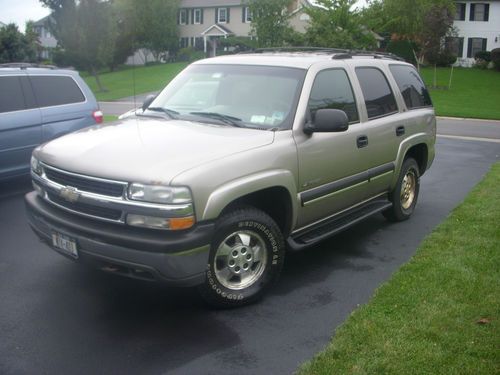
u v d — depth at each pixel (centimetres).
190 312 432
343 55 582
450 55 4547
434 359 352
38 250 566
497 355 356
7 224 655
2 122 759
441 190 877
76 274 503
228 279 435
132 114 555
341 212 559
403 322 402
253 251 446
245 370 351
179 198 373
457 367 344
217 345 382
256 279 450
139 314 427
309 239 503
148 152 409
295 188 468
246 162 420
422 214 729
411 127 667
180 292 468
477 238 593
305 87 499
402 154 643
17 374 344
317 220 523
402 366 346
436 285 468
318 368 346
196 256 386
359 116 566
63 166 416
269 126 475
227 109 504
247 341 388
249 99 505
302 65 521
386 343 372
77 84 871
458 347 366
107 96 3297
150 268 376
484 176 983
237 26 5762
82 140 452
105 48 3522
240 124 482
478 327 392
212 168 395
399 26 3581
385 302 438
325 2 2692
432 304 430
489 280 476
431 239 598
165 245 371
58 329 402
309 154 481
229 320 420
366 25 2775
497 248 557
